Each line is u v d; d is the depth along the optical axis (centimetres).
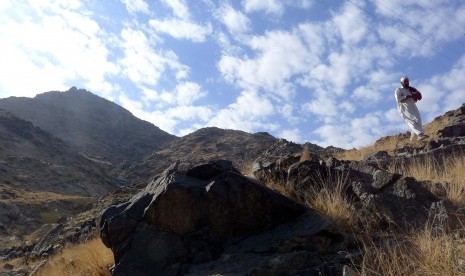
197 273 475
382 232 526
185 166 581
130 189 3253
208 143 11388
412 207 553
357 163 669
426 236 462
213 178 555
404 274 425
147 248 511
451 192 600
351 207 573
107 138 18088
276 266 455
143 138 18438
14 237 4138
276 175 679
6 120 11319
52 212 5944
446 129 1297
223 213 526
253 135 10919
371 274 433
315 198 600
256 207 532
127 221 533
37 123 17512
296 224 527
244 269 463
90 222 1722
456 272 405
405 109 1394
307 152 731
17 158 9175
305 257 464
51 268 844
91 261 659
